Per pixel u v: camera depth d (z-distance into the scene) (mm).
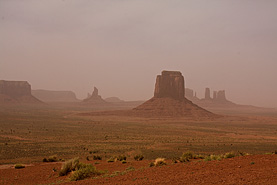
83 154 48531
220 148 58688
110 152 51344
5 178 25156
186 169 18203
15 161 40281
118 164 27578
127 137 82125
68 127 112250
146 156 44656
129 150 54438
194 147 60031
